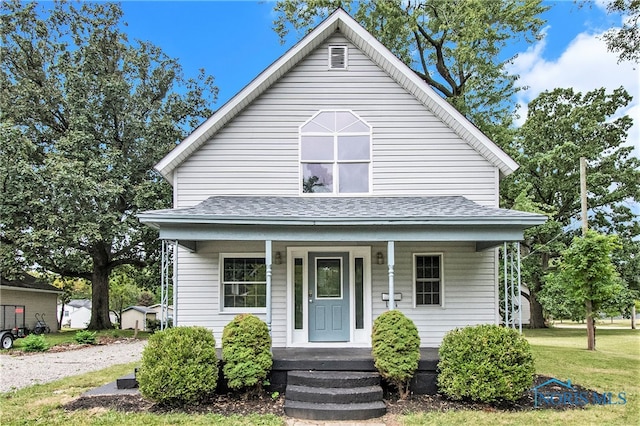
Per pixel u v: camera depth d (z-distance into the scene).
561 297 20.25
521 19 18.45
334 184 10.30
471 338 7.23
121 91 20.78
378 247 10.02
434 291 10.03
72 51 21.45
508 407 6.96
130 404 7.10
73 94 19.97
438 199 9.95
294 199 9.99
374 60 10.51
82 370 10.83
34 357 13.42
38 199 17.56
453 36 18.61
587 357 12.05
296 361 7.84
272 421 6.29
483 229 8.39
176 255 8.94
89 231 17.69
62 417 6.42
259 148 10.34
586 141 24.33
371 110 10.45
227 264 10.16
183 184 10.23
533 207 18.28
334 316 9.91
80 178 17.62
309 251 10.05
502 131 19.22
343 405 6.82
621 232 24.09
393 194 10.27
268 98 10.45
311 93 10.47
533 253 23.64
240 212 8.45
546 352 13.08
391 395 7.63
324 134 10.41
